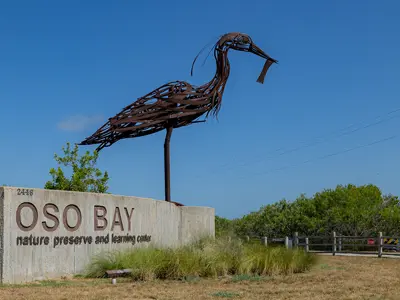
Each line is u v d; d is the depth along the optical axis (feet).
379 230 104.06
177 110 62.59
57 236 45.80
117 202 54.44
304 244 92.58
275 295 36.27
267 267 48.70
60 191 46.73
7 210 41.22
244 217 122.72
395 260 71.97
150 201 60.85
